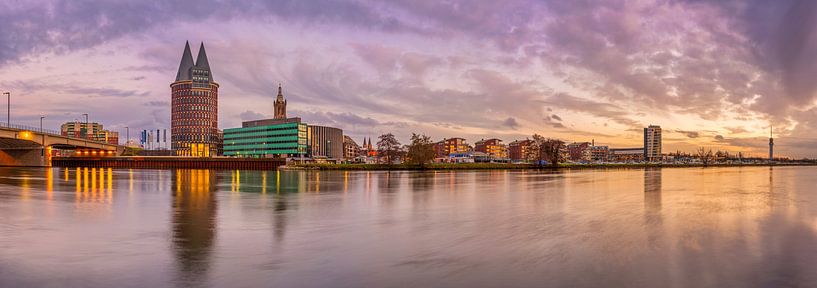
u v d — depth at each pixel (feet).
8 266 48.47
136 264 49.57
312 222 81.30
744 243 63.31
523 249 58.80
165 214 91.30
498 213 95.30
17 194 133.80
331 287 42.04
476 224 79.61
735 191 161.58
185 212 94.94
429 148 464.65
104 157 599.57
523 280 44.93
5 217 84.84
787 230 74.08
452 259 53.16
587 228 75.51
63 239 63.36
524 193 149.28
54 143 481.46
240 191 155.53
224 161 525.75
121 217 86.28
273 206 107.96
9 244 59.82
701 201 123.13
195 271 46.93
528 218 87.40
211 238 64.90
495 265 50.49
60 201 114.93
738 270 49.19
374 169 451.53
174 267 48.39
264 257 53.21
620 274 47.29
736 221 84.28
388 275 46.14
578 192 154.71
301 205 110.52
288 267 48.78
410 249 58.34
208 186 181.98
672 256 55.31
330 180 240.94
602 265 50.83
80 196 129.49
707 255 55.93
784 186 193.26
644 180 246.88
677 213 95.91
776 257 55.06
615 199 128.36
